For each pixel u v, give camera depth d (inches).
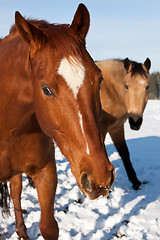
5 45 75.8
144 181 169.2
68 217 124.6
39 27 62.6
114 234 109.3
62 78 52.9
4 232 112.2
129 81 157.5
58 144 60.1
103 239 105.1
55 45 55.1
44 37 56.4
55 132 58.8
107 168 52.5
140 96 156.5
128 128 349.4
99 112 57.4
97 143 53.2
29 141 77.5
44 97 56.3
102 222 119.3
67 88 52.9
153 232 108.9
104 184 51.7
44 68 54.6
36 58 57.0
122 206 136.9
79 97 52.9
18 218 107.8
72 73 52.9
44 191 82.0
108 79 163.6
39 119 63.0
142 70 158.1
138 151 239.8
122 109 165.5
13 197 108.5
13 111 70.8
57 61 53.7
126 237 104.4
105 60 172.2
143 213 125.4
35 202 141.7
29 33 55.6
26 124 74.3
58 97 53.7
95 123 53.8
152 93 1273.4
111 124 165.2
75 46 54.9
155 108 514.9
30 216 124.2
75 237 106.1
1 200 102.2
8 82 68.8
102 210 131.3
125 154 166.7
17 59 66.5
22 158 79.5
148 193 151.2
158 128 341.1
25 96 67.4
